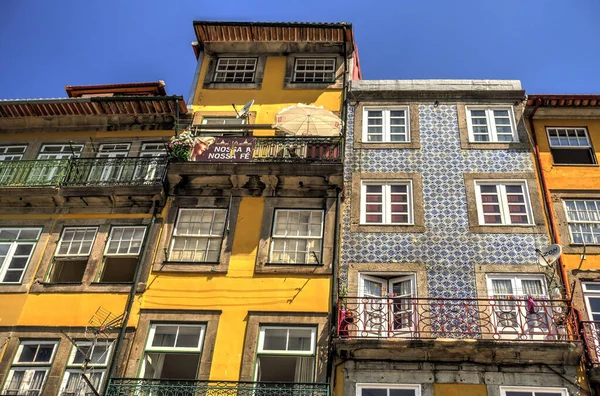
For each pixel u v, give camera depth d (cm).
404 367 1120
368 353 1123
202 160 1396
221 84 1634
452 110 1519
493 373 1105
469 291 1231
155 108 1565
